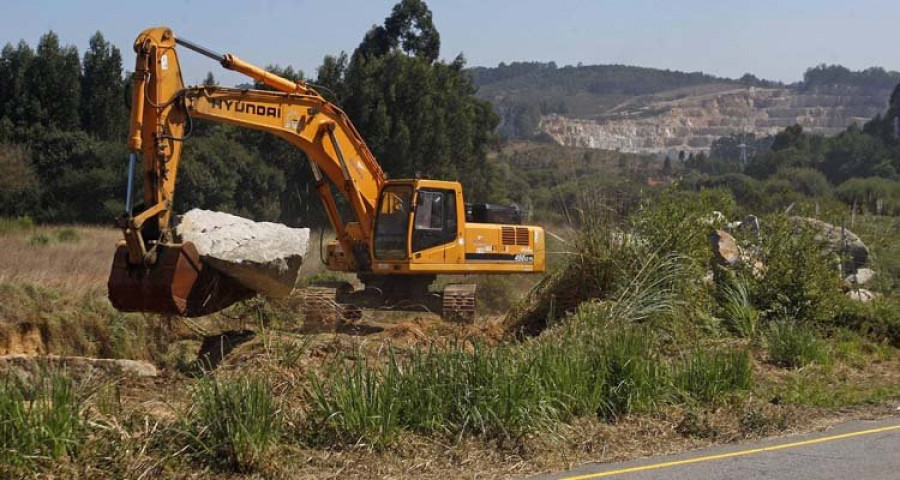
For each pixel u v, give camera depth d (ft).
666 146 526.16
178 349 45.03
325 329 46.11
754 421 30.94
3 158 133.08
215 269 35.88
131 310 34.63
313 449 26.20
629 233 45.42
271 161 138.41
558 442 27.94
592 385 31.68
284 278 37.86
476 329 44.65
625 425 30.45
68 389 25.14
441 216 54.29
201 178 125.29
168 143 37.32
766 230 50.29
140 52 36.58
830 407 34.40
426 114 147.95
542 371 31.07
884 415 33.30
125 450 24.22
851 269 56.90
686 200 49.21
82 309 48.14
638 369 32.60
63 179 138.51
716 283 48.29
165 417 26.50
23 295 48.24
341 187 53.62
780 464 26.32
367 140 146.82
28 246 78.38
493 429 28.09
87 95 155.33
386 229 53.83
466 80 175.22
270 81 48.11
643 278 43.16
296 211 137.39
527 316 45.37
